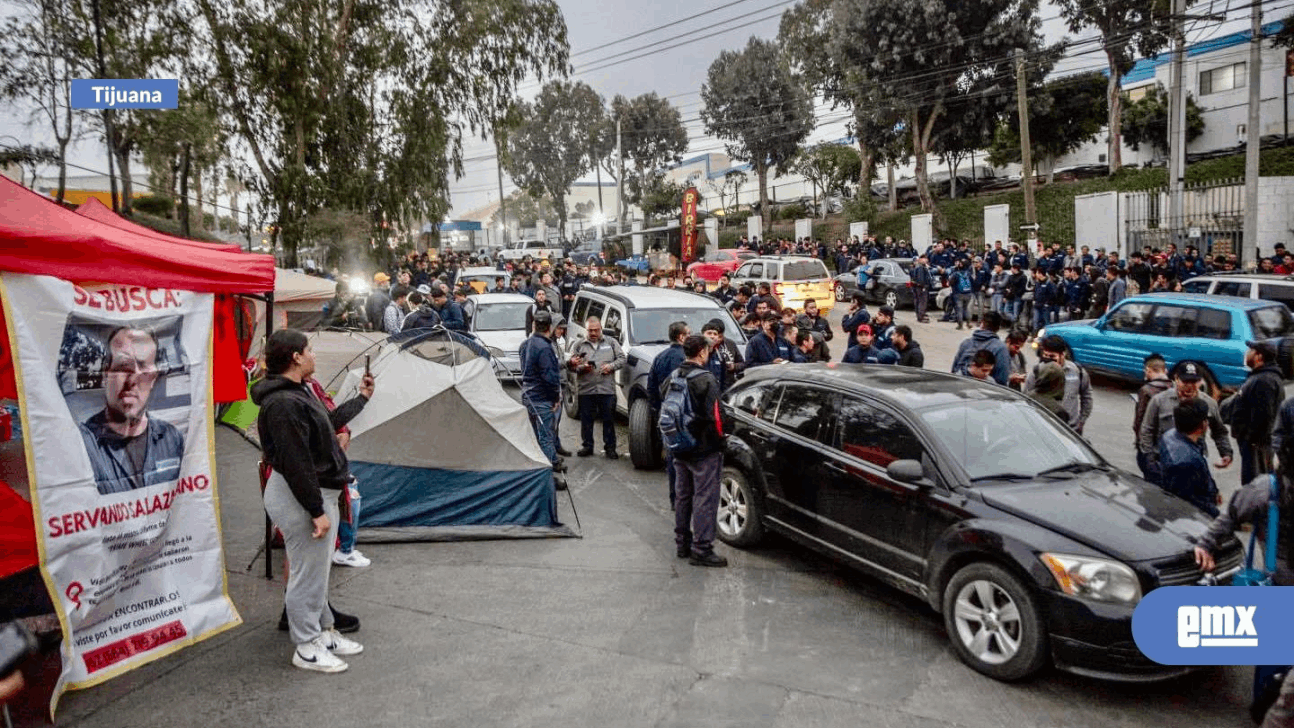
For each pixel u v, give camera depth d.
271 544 6.75
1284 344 12.19
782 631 5.60
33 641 1.83
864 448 6.18
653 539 7.45
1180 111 23.80
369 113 25.94
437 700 4.60
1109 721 4.57
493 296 16.02
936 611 5.45
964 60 36.12
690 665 5.07
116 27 19.92
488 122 27.38
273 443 4.58
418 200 26.33
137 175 22.42
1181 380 6.57
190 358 5.17
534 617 5.73
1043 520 5.07
